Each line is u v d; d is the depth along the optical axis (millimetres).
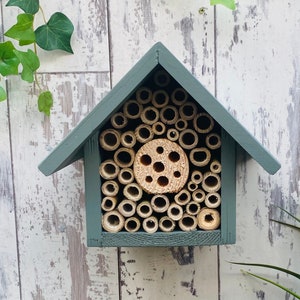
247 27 725
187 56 732
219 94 735
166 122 592
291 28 722
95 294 769
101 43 737
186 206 597
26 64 708
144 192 607
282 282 752
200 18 727
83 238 762
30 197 764
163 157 588
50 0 734
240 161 740
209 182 611
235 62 730
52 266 770
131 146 593
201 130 587
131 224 611
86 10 734
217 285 757
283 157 739
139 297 764
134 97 595
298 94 729
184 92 596
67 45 730
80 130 556
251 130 737
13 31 703
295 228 724
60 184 758
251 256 751
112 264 763
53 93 748
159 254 757
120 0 730
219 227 596
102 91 743
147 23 730
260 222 747
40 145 756
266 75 730
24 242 771
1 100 706
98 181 594
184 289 760
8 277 775
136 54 735
